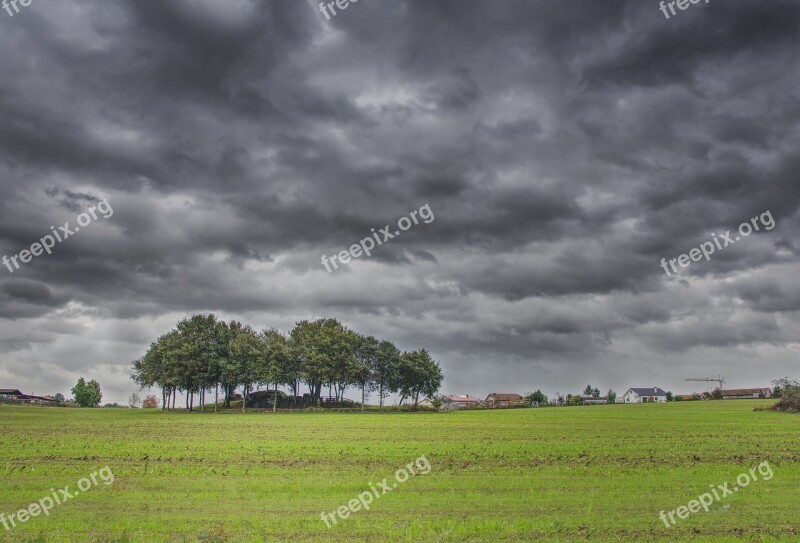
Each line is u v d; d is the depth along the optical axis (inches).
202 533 787.4
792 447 1726.1
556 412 4618.6
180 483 1133.7
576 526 818.8
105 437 2161.7
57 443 1904.5
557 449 1715.1
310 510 912.3
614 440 2004.2
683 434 2224.4
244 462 1439.5
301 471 1293.1
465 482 1138.0
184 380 5565.9
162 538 766.5
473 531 793.6
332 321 6594.5
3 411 4308.6
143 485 1114.1
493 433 2380.7
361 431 2517.2
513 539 763.4
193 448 1759.4
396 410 5644.7
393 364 6195.9
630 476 1202.6
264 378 5639.8
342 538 767.1
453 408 6323.8
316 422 3287.4
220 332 5930.1
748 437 2059.5
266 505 945.5
